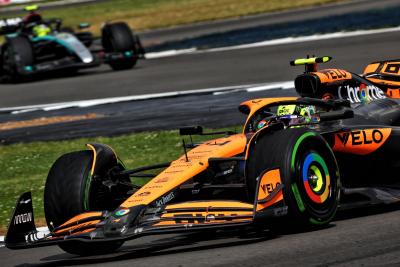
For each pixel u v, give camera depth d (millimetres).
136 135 49875
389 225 23969
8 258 26562
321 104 27672
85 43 90000
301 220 23656
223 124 49875
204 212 23141
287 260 20594
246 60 79938
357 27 90750
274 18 112812
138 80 77125
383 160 28969
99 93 71938
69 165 26078
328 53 75938
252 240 23859
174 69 81500
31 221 24594
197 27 117562
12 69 84062
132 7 148000
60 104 68312
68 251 25953
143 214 23094
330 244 21984
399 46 74125
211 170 25438
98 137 51312
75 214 25172
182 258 22312
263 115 28266
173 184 24016
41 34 86812
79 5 167000
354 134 27906
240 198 27078
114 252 25781
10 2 181375
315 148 24438
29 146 51000
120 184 26688
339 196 25000
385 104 30703
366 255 20422
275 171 23328
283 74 68438
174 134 48562
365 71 33125
